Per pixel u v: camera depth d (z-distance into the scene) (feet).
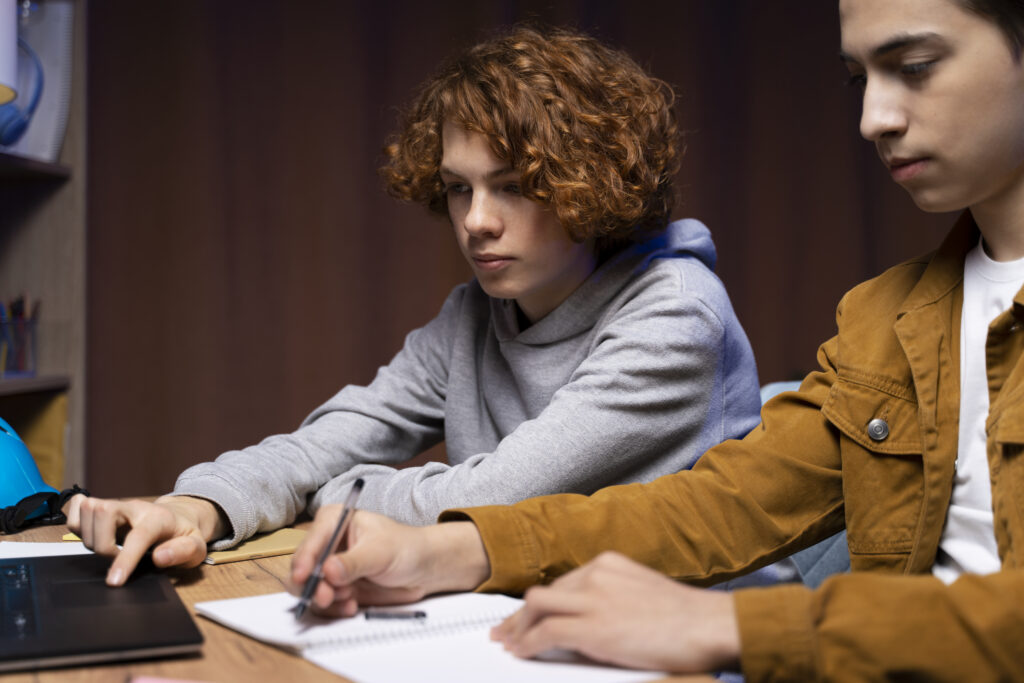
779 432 2.96
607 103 3.75
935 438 2.72
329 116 8.86
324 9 8.84
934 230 8.95
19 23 6.48
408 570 2.31
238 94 8.80
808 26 9.02
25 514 3.30
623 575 2.00
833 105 9.02
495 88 3.51
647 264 3.77
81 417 6.93
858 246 9.04
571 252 3.66
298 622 2.15
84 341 6.96
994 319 2.57
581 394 3.36
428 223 8.88
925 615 1.85
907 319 2.83
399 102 8.86
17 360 6.45
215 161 8.80
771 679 1.86
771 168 9.05
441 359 4.29
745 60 9.04
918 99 2.37
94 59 8.70
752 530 2.77
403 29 8.84
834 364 3.10
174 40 8.75
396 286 8.91
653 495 2.76
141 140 8.77
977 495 2.68
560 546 2.54
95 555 2.77
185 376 8.84
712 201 9.06
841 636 1.85
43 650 1.88
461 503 3.13
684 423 3.49
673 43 8.98
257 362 8.89
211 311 8.84
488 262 3.59
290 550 3.03
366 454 3.97
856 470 2.85
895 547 2.80
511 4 8.82
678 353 3.44
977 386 2.70
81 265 6.93
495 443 4.12
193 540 2.68
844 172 9.02
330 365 8.91
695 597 1.95
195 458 8.85
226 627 2.19
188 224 8.80
